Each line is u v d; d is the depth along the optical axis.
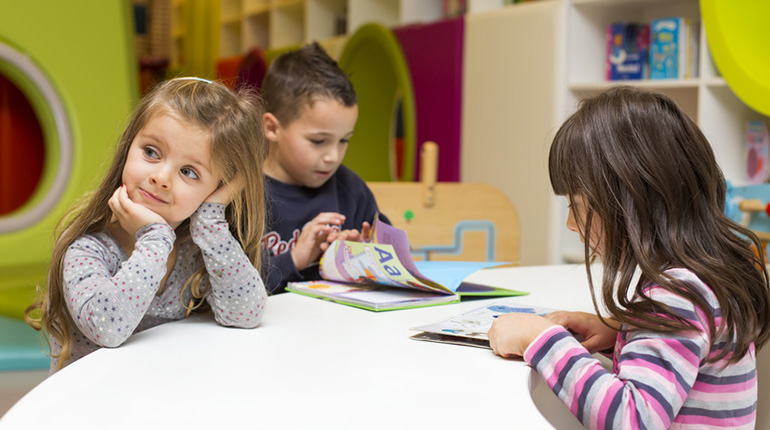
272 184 1.48
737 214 1.99
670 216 0.74
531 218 2.55
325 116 1.42
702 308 0.70
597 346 0.88
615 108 0.78
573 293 1.15
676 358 0.68
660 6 2.47
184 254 0.94
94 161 2.42
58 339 0.87
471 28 2.79
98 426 0.55
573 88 2.45
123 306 0.78
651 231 0.74
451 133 2.89
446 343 0.81
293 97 1.43
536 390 0.86
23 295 2.10
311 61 1.47
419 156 3.04
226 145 0.87
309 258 1.35
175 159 0.85
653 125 0.76
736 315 0.73
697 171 0.77
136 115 0.89
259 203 0.94
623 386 0.67
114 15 2.53
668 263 0.74
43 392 0.62
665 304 0.70
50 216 2.32
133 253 0.83
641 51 2.37
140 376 0.67
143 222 0.85
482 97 2.75
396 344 0.80
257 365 0.71
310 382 0.66
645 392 0.66
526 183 2.57
